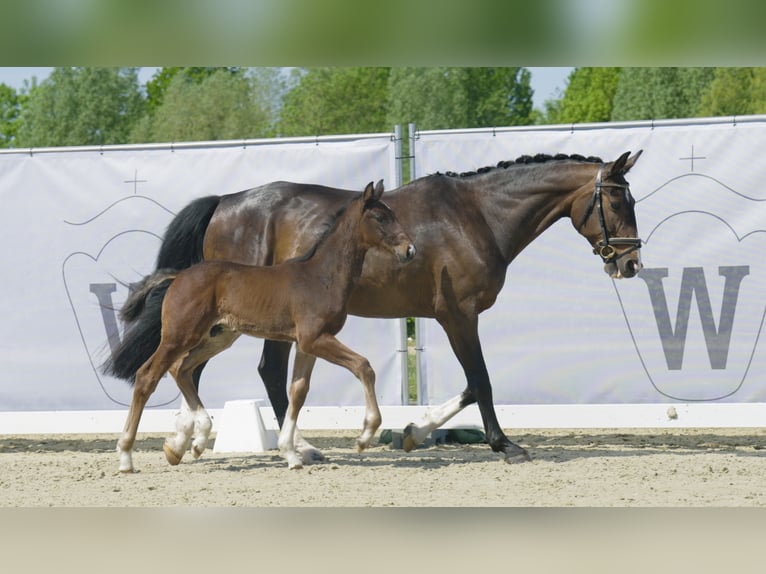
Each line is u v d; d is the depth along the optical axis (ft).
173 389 35.99
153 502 23.77
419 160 35.29
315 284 27.55
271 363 32.04
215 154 35.88
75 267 36.17
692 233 34.19
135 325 30.42
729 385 34.01
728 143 34.04
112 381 35.94
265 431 33.55
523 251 34.65
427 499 23.81
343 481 26.35
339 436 38.27
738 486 25.00
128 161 36.06
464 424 34.71
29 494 24.91
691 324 34.17
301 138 35.68
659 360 34.27
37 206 36.22
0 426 35.53
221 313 27.91
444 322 29.89
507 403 34.76
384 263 29.55
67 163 36.17
